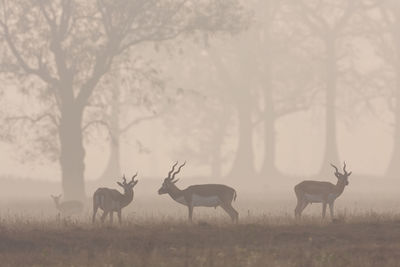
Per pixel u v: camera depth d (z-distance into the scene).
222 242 21.67
